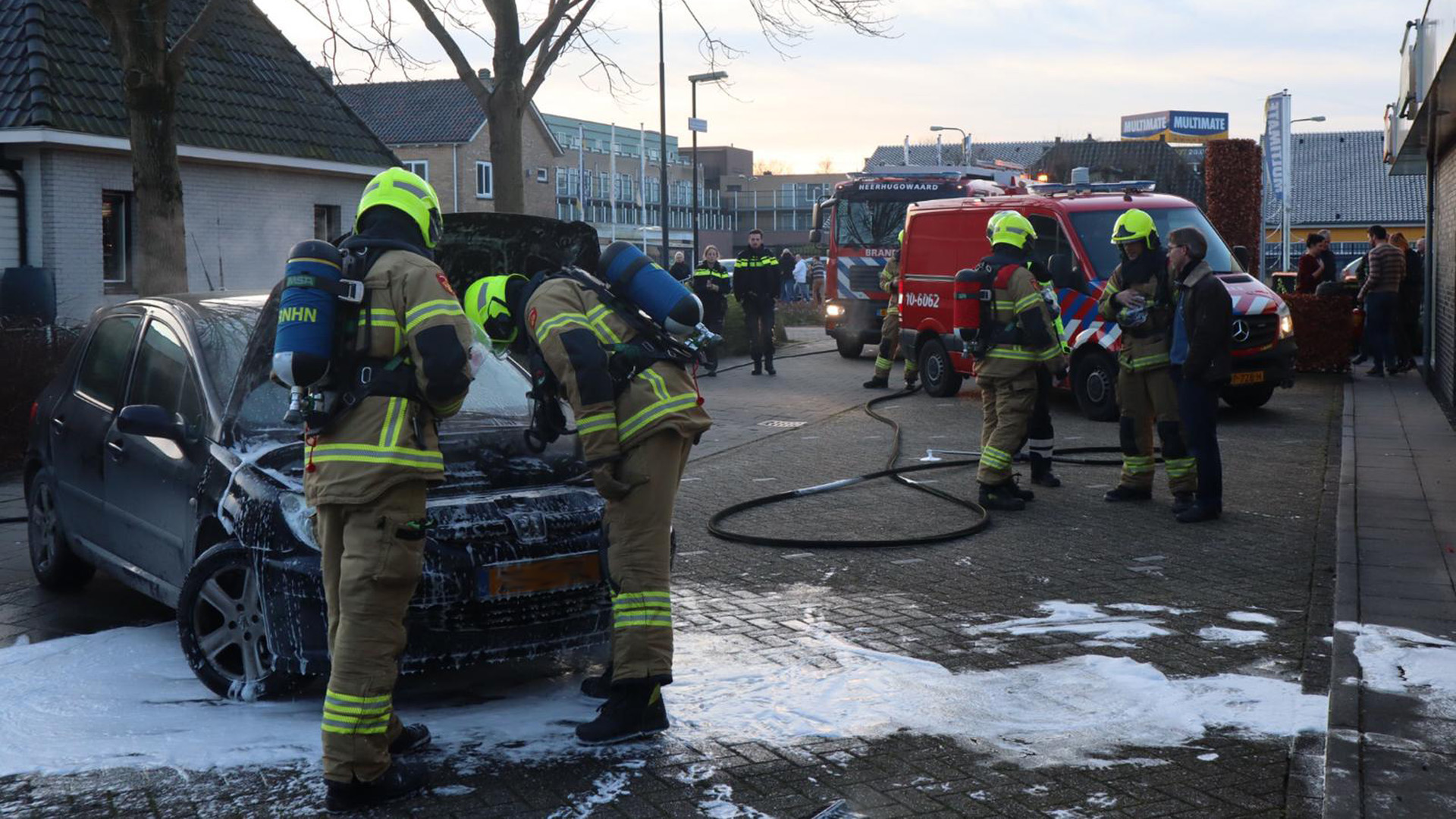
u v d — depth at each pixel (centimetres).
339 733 373
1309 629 566
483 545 451
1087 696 475
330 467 378
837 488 949
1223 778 397
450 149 5912
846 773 403
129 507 566
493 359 562
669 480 429
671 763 412
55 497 647
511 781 398
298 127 2266
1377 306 1659
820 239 2217
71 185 1866
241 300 592
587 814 373
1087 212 1381
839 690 482
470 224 459
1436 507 817
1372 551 695
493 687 497
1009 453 852
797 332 3016
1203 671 507
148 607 632
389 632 384
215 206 2114
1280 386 1346
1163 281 841
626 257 432
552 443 518
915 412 1430
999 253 852
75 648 541
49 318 1337
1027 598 629
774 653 535
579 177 7919
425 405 386
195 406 534
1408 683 474
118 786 395
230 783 397
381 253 388
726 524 820
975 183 2139
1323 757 412
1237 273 1372
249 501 465
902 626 577
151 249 1298
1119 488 891
